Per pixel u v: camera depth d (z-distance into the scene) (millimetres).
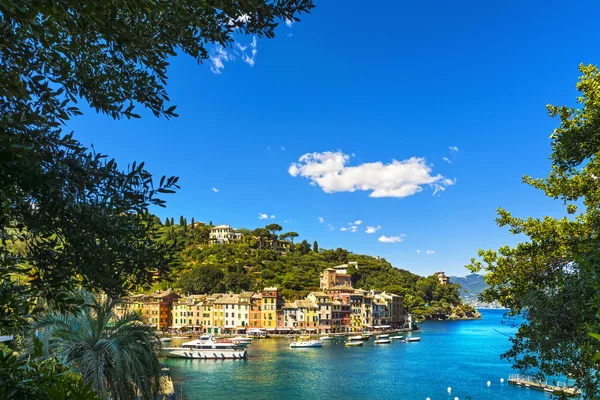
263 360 79000
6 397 3824
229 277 145750
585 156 9906
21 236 4277
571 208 13438
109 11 3756
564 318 8125
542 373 9062
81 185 4043
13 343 10516
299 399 49406
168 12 4598
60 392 4188
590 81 11930
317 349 96500
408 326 153875
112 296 4660
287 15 5250
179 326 128125
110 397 13977
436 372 66750
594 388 7254
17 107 3904
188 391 53000
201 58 5344
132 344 14305
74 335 13492
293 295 143500
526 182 13414
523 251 12633
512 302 12727
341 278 163375
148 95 5137
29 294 4422
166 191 4484
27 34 3863
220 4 4742
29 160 3750
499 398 49688
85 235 4129
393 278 195500
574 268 8125
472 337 124000
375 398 50281
